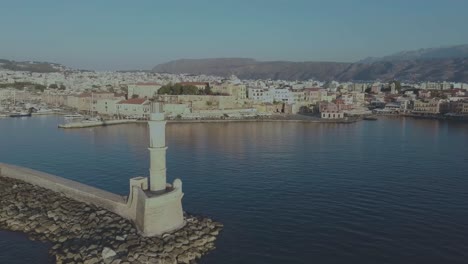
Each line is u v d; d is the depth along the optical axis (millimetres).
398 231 61219
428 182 90625
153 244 52656
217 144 147000
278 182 89500
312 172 99812
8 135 171500
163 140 60594
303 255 53594
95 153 126375
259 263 51406
